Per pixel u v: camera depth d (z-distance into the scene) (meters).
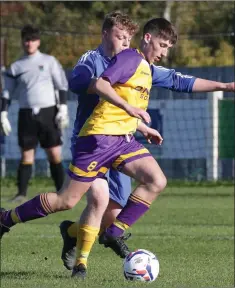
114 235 14.79
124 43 14.99
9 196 34.88
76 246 15.24
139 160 14.34
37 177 43.91
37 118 30.08
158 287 13.58
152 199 14.48
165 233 23.45
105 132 14.07
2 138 43.56
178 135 42.44
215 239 22.06
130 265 14.29
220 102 42.16
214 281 14.69
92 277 14.80
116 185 16.47
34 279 14.46
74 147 14.44
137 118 13.65
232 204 32.78
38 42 30.06
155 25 14.70
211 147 42.31
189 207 31.53
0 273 15.62
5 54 51.69
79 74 14.15
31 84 29.95
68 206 14.34
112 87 14.10
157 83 15.36
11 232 23.33
